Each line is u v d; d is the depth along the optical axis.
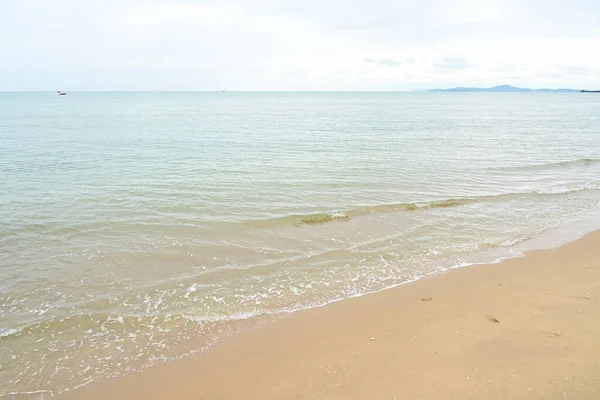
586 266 10.56
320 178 20.56
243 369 6.70
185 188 18.28
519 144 33.97
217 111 82.88
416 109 95.81
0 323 8.08
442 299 8.94
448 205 16.52
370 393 6.00
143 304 8.85
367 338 7.49
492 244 12.34
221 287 9.62
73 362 6.95
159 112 77.06
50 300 8.99
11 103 117.06
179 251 11.69
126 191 17.66
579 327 7.56
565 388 5.93
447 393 5.93
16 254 11.33
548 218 14.95
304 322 8.11
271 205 16.09
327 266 10.80
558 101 161.88
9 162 23.64
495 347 7.04
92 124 48.75
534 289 9.29
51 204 15.73
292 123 53.34
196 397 6.09
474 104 130.88
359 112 81.94
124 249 11.77
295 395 6.03
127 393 6.21
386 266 10.81
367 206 16.00
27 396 6.16
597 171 23.48
